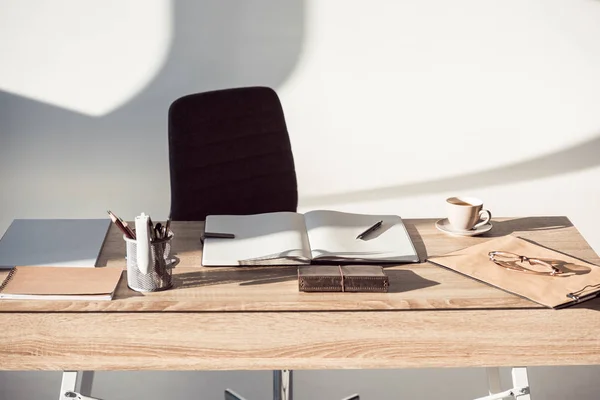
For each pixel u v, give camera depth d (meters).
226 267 1.68
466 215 1.87
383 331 1.43
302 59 3.28
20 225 1.88
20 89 3.24
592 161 3.48
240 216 1.92
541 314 1.48
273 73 3.29
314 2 3.20
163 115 3.31
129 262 1.55
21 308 1.46
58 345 1.38
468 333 1.42
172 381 2.54
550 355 1.38
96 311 1.47
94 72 3.24
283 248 1.73
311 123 3.37
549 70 3.36
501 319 1.46
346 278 1.56
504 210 3.53
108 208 3.41
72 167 3.36
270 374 2.61
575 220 3.54
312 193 3.48
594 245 3.54
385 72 3.32
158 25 3.19
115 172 3.37
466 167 3.48
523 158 3.47
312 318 1.46
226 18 3.20
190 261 1.71
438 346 1.39
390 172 3.46
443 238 1.87
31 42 3.18
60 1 3.14
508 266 1.67
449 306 1.51
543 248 1.79
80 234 1.84
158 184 3.40
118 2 3.16
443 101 3.38
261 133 2.37
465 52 3.32
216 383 2.54
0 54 3.18
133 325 1.43
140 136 3.34
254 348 1.38
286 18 3.21
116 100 3.28
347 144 3.41
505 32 3.30
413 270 1.68
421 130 3.41
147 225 1.50
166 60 3.24
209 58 3.25
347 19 3.23
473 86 3.37
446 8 3.25
